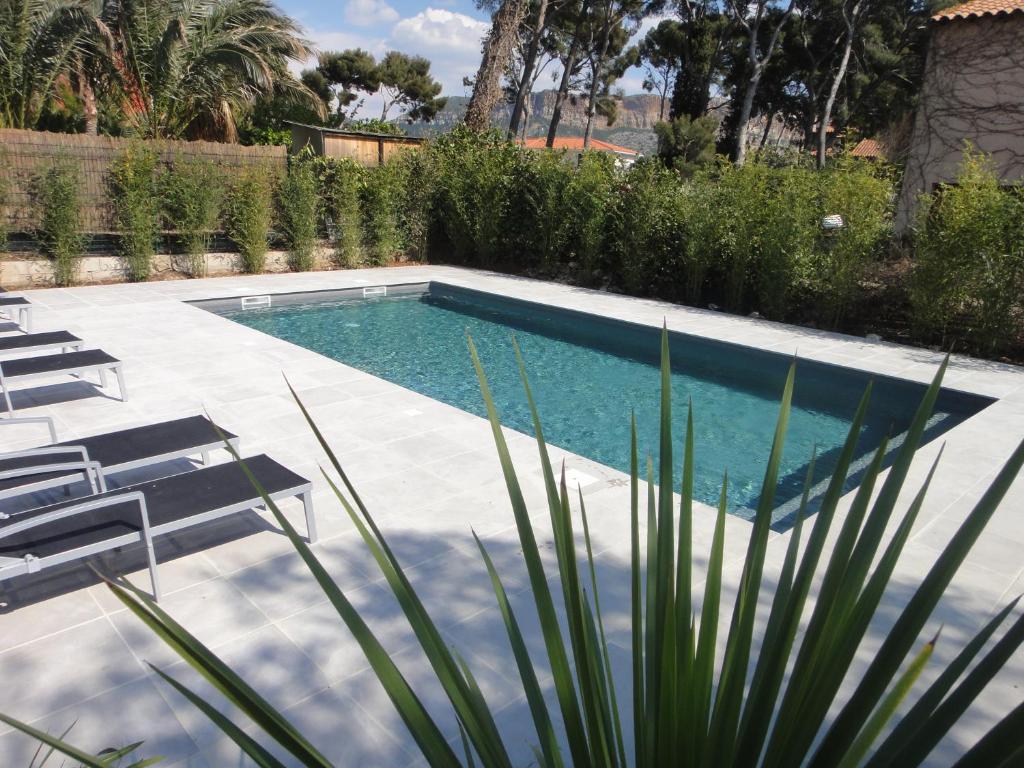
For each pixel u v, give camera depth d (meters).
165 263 11.61
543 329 10.32
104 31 12.94
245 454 4.77
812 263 9.38
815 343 8.46
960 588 3.35
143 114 14.64
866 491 0.88
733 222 10.06
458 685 0.95
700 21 28.66
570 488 4.40
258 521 3.87
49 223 10.13
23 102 13.07
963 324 8.34
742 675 0.87
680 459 5.92
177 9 14.26
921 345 8.55
